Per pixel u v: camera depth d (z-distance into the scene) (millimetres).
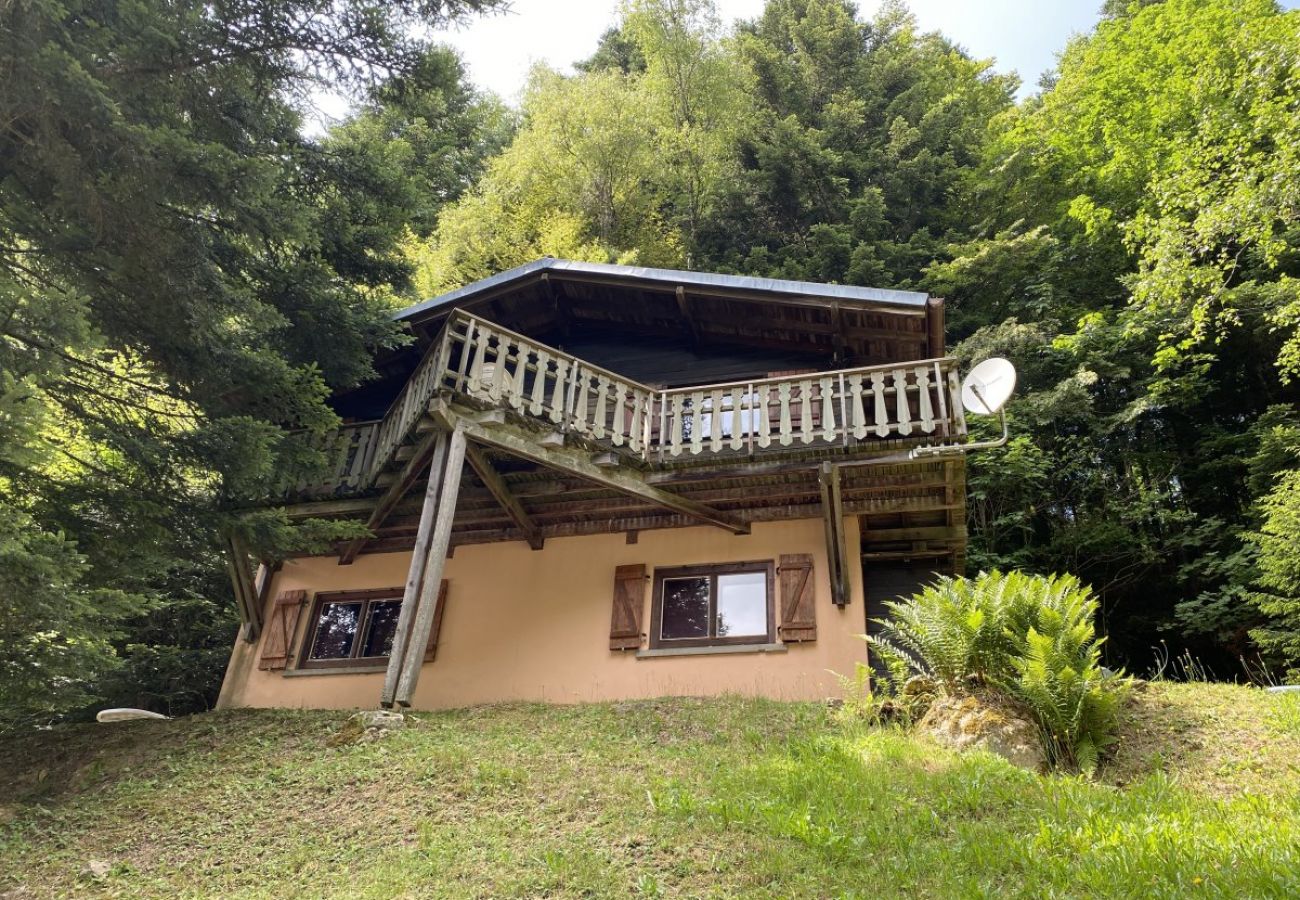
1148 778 6656
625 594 11328
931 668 8344
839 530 10305
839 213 23938
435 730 8352
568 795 6543
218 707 12086
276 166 9172
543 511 11812
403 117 11477
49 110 7930
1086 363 17984
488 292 13781
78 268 9031
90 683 14000
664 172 25562
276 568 13125
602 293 14039
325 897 5410
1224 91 17312
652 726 8547
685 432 12594
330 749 7926
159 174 8445
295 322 11219
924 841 5465
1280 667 13281
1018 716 7301
